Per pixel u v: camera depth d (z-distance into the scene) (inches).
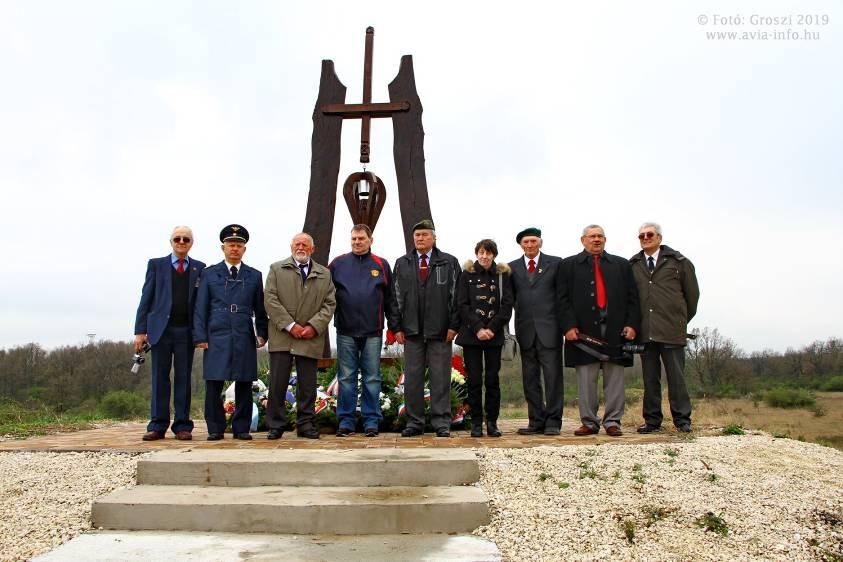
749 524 144.3
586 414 225.8
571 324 226.1
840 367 1013.8
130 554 130.1
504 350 227.5
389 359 277.3
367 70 300.7
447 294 227.8
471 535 141.7
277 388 220.2
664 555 131.2
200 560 126.7
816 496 159.8
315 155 298.7
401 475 164.7
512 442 202.5
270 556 128.6
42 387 838.5
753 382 912.3
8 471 177.2
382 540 138.6
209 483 165.2
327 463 164.7
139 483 166.7
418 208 290.2
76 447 196.4
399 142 295.6
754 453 191.5
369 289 233.3
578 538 136.9
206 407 220.1
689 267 234.1
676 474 169.2
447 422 226.4
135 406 716.0
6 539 139.2
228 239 226.5
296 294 222.5
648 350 233.5
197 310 220.8
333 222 294.8
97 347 916.0
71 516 150.4
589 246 231.1
